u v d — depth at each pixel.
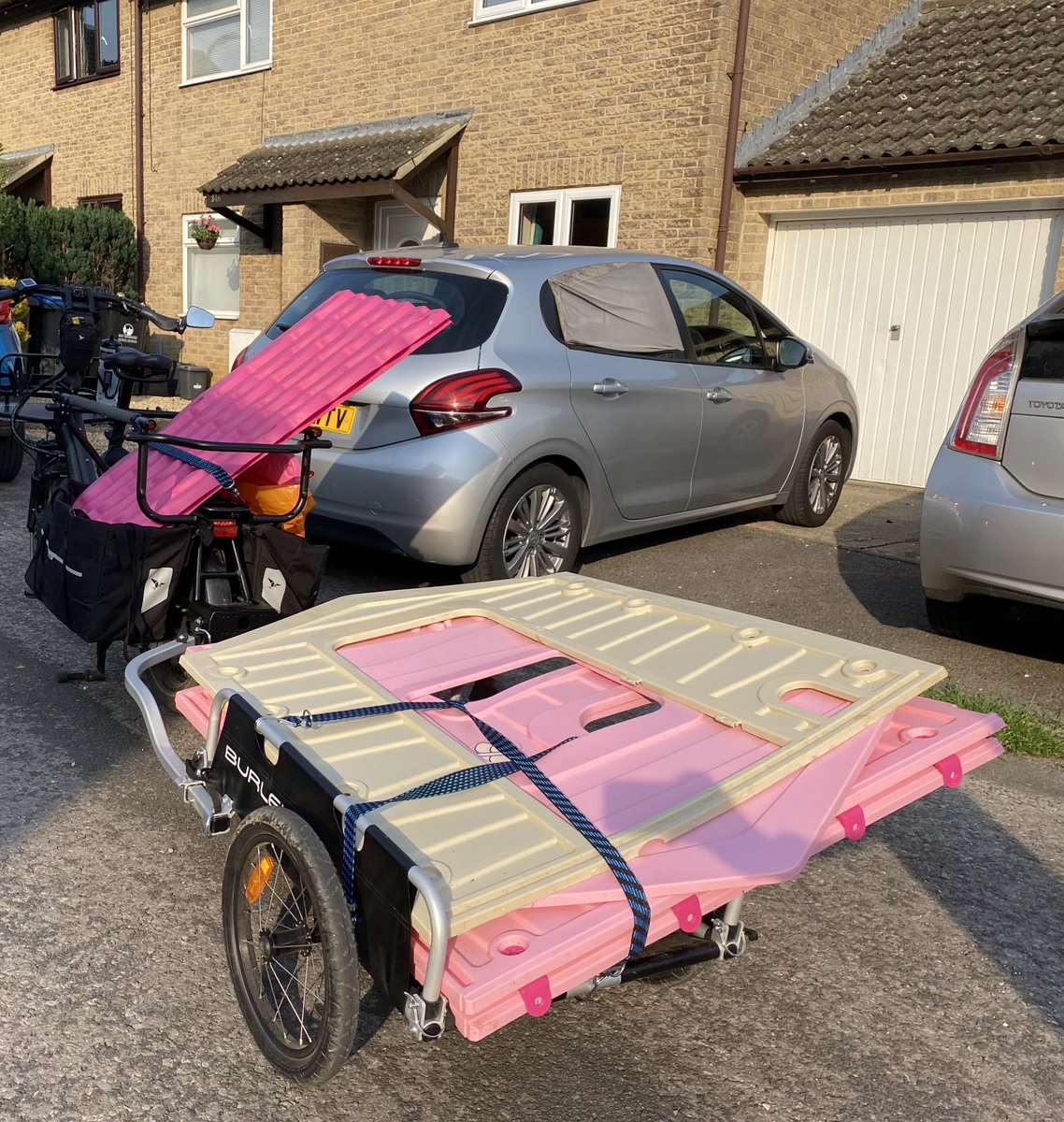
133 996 2.59
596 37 10.12
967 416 4.68
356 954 2.10
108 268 15.89
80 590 3.59
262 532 3.80
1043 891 3.21
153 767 3.75
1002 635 5.40
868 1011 2.65
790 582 6.24
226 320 14.94
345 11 12.60
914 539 7.36
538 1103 2.31
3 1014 2.50
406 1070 2.39
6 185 16.97
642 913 2.03
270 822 2.20
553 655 3.18
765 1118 2.28
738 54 9.23
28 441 5.19
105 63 16.67
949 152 8.38
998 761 4.08
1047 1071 2.46
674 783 2.43
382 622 3.33
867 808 2.49
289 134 13.66
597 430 5.64
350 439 5.32
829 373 7.50
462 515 5.08
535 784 2.35
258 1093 2.30
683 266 6.40
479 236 11.55
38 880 3.05
